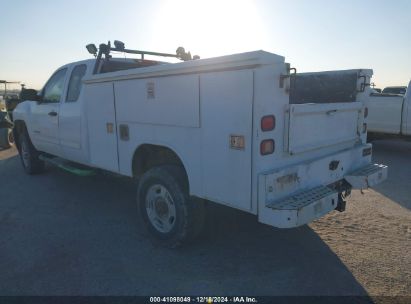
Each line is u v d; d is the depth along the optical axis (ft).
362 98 13.65
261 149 9.47
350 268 11.26
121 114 13.70
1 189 20.84
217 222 14.96
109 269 11.39
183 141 11.32
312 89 15.06
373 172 12.99
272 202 9.71
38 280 10.80
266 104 9.39
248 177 9.73
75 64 17.97
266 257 12.06
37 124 20.92
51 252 12.63
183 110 11.09
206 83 10.25
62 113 17.84
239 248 12.73
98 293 10.10
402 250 12.41
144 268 11.43
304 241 13.24
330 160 11.80
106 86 14.26
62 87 18.52
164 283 10.57
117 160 14.42
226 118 9.93
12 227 14.99
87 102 15.61
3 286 10.51
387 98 32.45
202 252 12.46
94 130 15.49
